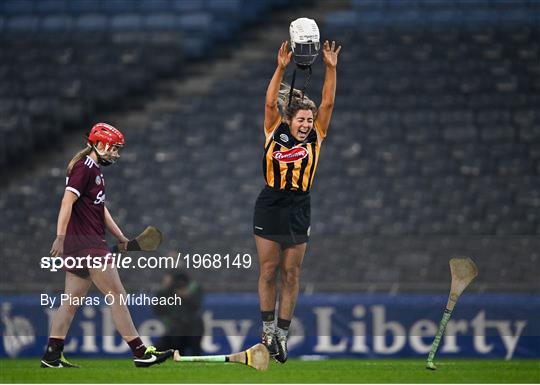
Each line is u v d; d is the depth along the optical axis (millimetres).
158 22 74250
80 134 65625
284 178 24250
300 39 23766
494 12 71500
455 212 55719
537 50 68312
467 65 67250
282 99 24641
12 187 59438
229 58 72625
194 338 28328
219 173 60031
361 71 67125
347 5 76562
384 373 23188
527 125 62125
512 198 56719
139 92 68875
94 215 24438
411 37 70000
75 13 75938
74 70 69938
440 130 61719
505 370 24297
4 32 73875
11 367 25453
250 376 22281
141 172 60188
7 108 65312
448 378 22094
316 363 27438
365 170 58969
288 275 24953
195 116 64875
